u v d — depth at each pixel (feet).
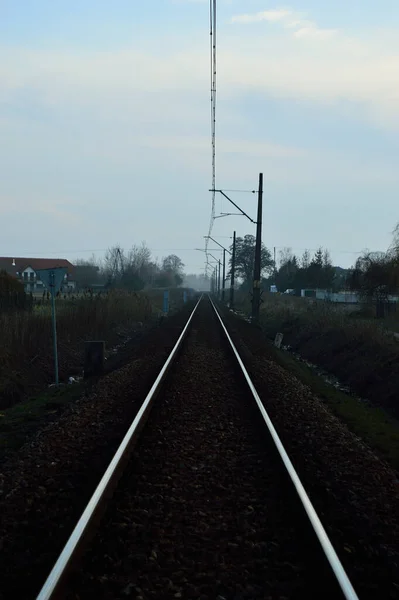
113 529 17.66
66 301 98.94
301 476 23.24
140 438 28.48
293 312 125.70
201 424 32.14
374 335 68.33
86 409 36.35
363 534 18.12
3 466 25.76
